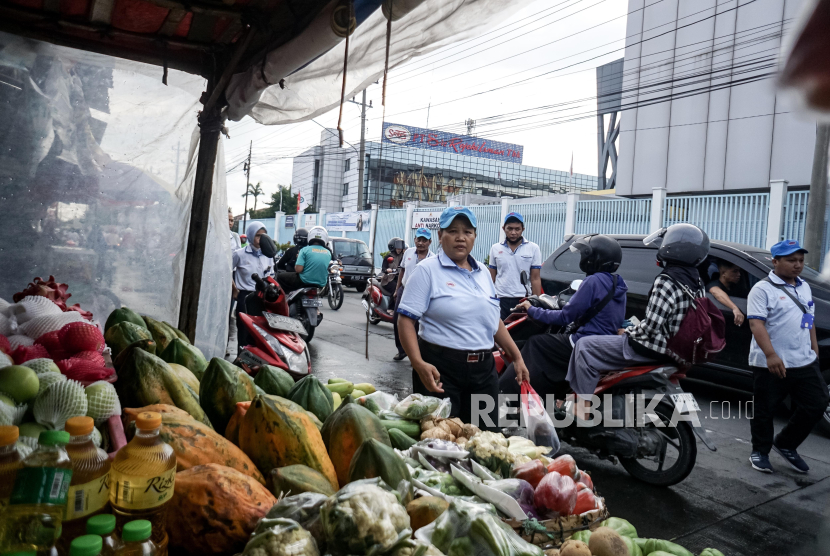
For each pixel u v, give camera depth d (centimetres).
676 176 1947
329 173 6184
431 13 310
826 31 55
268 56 352
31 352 196
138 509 125
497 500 179
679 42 1908
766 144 1738
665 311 386
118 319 293
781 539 353
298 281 838
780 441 472
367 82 392
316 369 744
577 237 852
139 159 468
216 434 171
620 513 383
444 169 6269
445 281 332
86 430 129
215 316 516
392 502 133
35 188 435
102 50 423
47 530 112
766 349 440
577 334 437
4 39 409
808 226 721
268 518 135
